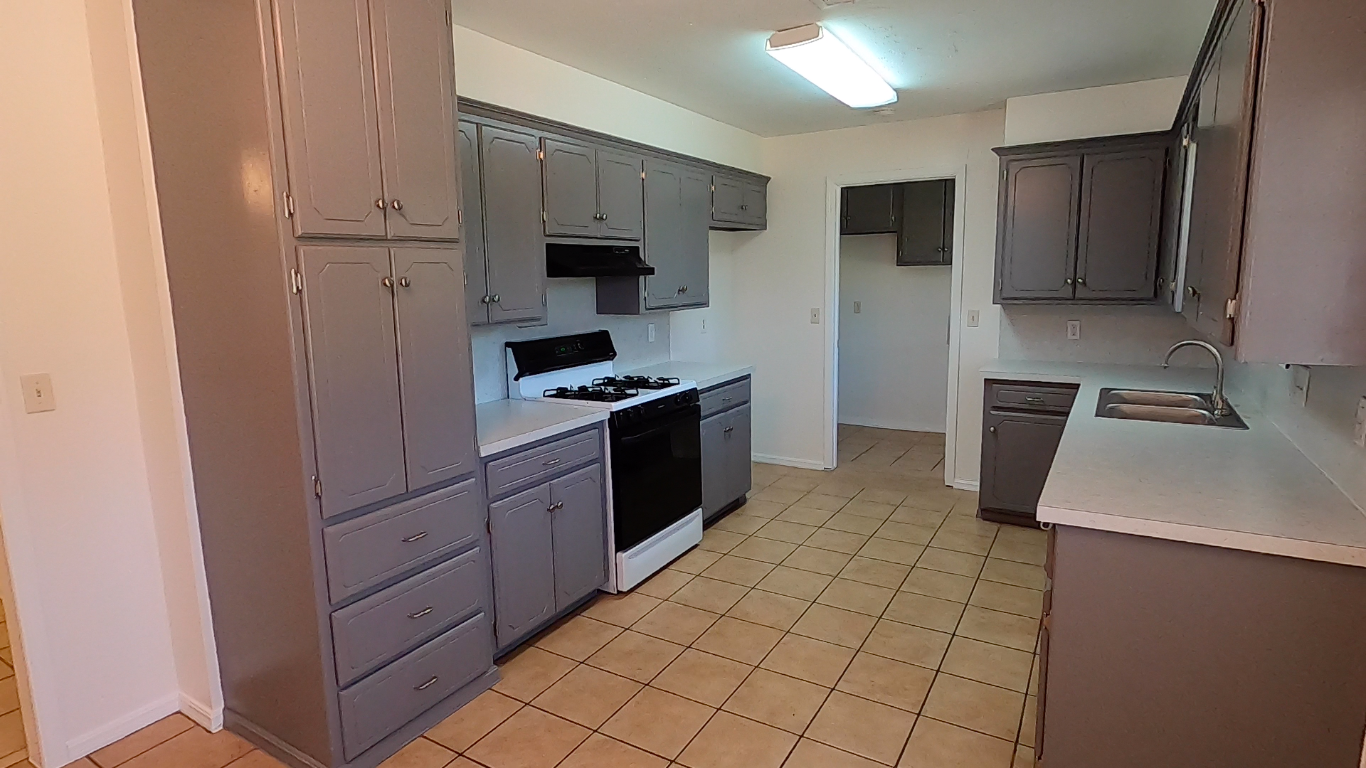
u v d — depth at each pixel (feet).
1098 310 13.64
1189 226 8.57
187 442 7.16
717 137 15.03
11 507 6.68
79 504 7.10
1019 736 7.27
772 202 16.92
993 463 13.25
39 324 6.75
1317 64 4.74
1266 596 5.04
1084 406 9.62
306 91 6.09
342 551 6.63
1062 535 5.58
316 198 6.19
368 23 6.57
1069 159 12.65
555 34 9.75
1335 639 4.90
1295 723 5.10
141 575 7.57
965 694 8.01
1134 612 5.43
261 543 6.78
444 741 7.39
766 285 17.26
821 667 8.63
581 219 10.94
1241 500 5.58
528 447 8.90
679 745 7.26
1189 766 5.44
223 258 6.42
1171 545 5.24
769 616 9.94
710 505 13.33
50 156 6.72
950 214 18.78
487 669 8.29
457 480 7.76
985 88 12.56
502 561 8.61
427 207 7.18
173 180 6.61
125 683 7.52
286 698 6.97
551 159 10.31
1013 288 13.43
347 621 6.72
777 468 17.35
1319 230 4.86
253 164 6.02
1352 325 4.86
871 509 14.29
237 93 6.00
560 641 9.35
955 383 15.25
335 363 6.44
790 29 9.49
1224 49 6.39
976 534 12.84
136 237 6.97
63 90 6.77
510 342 11.07
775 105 13.67
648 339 14.67
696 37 9.87
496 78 9.99
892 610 10.03
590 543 10.13
